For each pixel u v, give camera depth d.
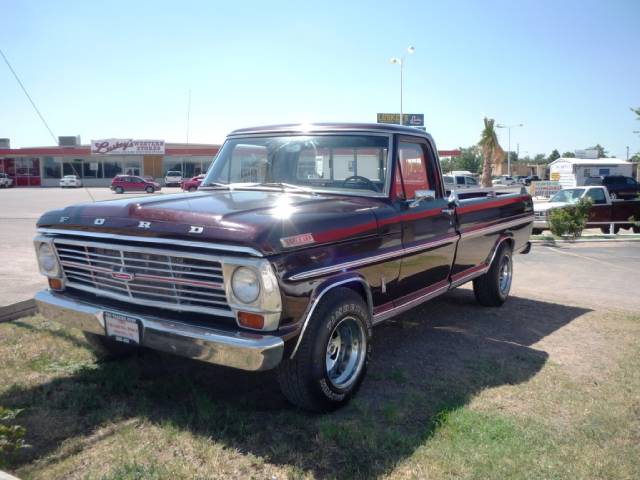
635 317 6.55
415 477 2.98
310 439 3.36
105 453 3.16
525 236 7.48
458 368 4.65
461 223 5.61
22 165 54.56
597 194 18.03
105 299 3.89
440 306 6.91
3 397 3.81
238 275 3.21
